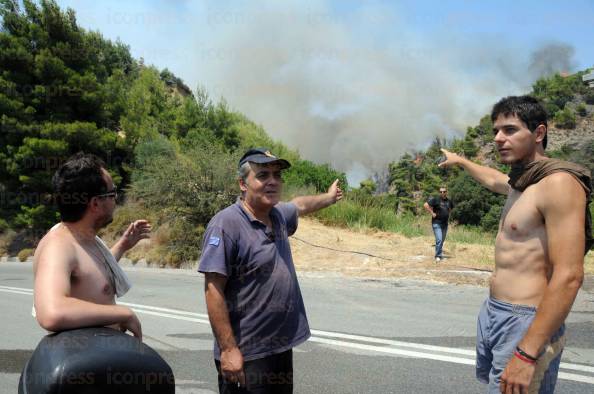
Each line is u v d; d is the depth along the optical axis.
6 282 12.32
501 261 2.51
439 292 9.08
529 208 2.37
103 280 2.23
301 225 16.73
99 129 22.03
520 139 2.46
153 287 10.39
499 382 2.44
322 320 6.96
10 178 21.66
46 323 1.83
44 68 21.28
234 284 2.77
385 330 6.40
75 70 22.50
